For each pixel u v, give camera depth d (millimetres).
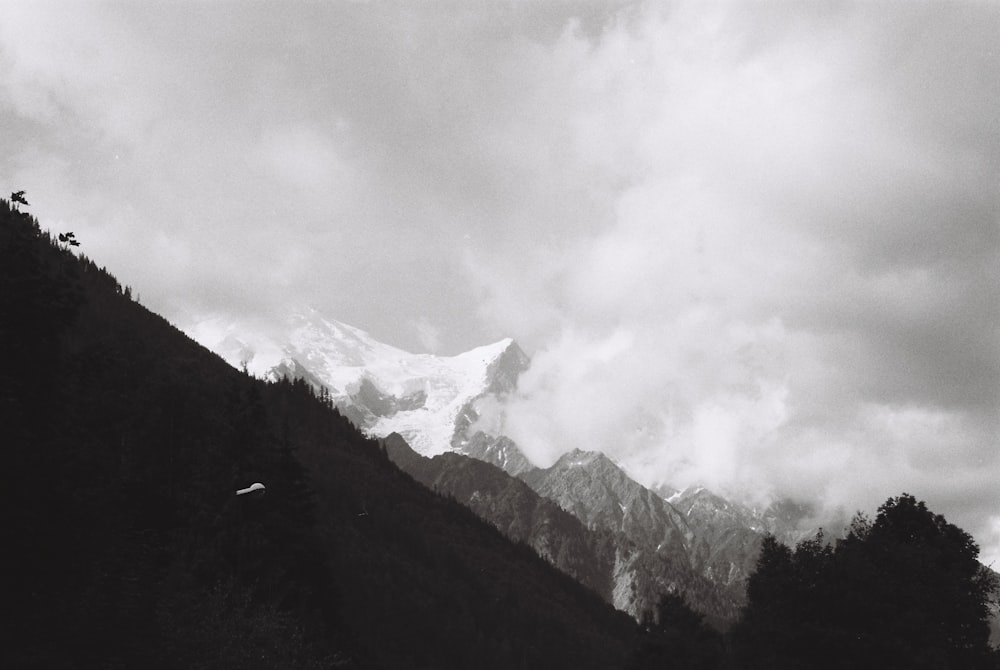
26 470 46406
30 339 52969
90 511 52312
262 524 85375
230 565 78750
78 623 46062
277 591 81688
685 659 104250
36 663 42062
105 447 83625
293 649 60375
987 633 73750
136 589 52531
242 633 56281
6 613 43969
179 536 79375
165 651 49312
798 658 67250
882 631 66000
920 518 83812
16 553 45875
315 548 96250
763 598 76625
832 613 69062
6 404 46688
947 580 73125
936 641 68000
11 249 54125
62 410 56250
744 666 73438
